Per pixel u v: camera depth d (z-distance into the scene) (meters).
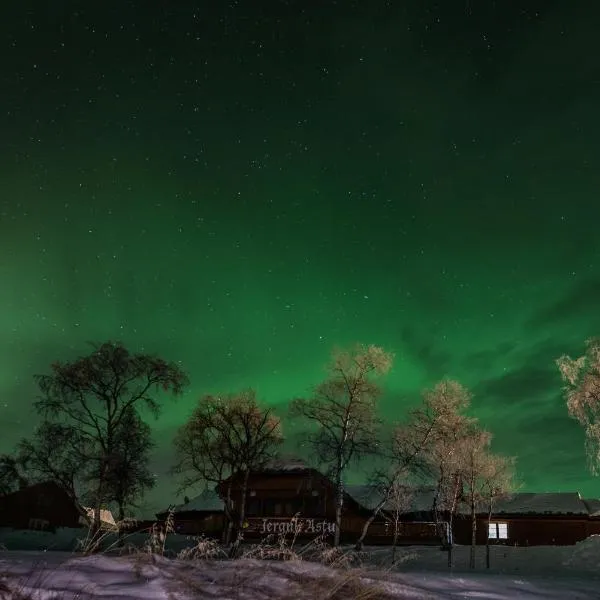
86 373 38.66
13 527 54.41
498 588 11.15
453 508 40.44
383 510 52.22
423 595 9.02
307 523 50.38
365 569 8.98
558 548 39.25
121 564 8.79
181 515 55.91
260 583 8.22
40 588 6.90
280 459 51.50
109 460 37.09
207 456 43.28
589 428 32.97
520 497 55.78
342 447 39.41
